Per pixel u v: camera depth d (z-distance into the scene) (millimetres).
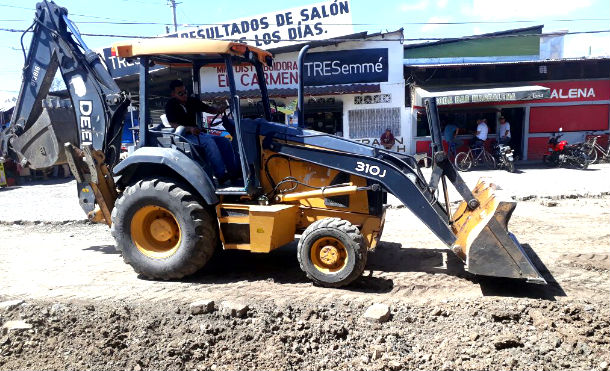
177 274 5133
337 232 4773
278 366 3432
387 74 16844
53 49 6367
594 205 9141
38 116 6680
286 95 16656
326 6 16328
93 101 6203
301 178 5438
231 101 5062
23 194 13234
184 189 5113
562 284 4902
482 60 18531
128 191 5207
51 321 4059
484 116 17562
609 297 4523
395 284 4996
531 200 9789
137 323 4055
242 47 5121
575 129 17297
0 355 3549
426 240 6875
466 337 3789
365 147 5250
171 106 5590
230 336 3850
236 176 5535
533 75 16969
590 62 16719
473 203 5004
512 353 3537
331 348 3693
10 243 7312
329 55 16812
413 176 5227
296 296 4691
